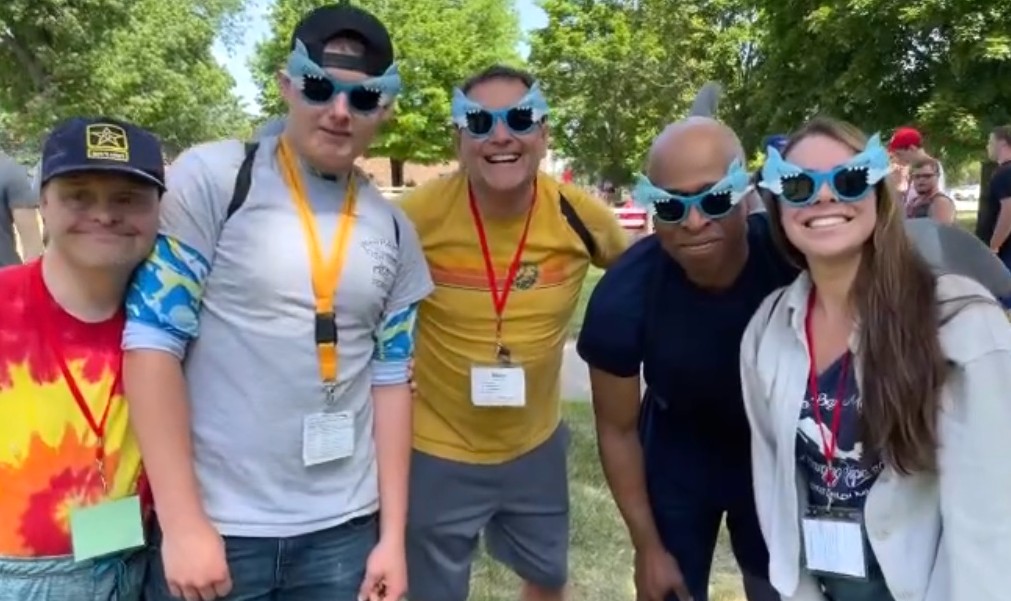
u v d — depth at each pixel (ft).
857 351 6.76
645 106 113.29
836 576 7.16
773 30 76.38
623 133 115.03
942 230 8.09
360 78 7.14
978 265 7.93
